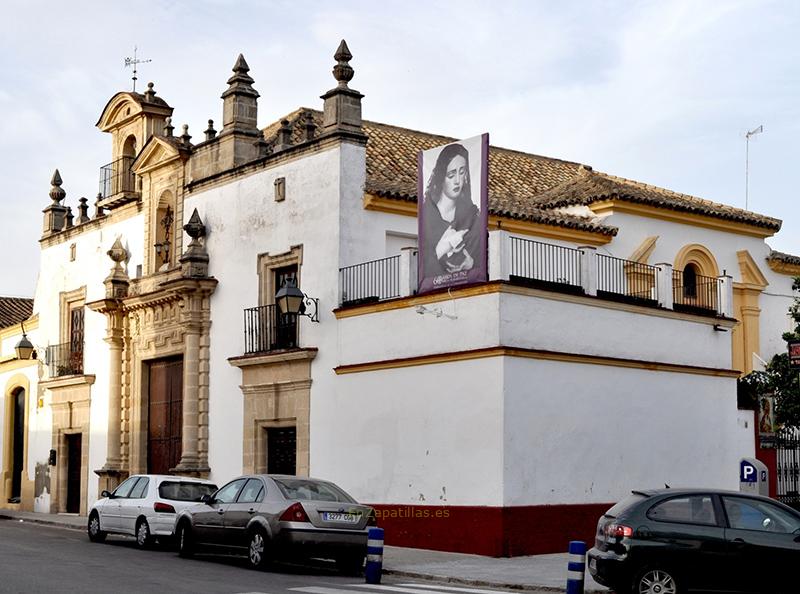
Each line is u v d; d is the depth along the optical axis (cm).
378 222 2422
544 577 1677
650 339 2294
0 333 3869
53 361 3444
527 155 3403
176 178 2916
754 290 3098
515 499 1981
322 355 2370
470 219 2077
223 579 1568
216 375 2689
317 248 2409
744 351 3067
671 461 2294
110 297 3047
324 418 2353
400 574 1766
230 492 1848
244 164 2642
